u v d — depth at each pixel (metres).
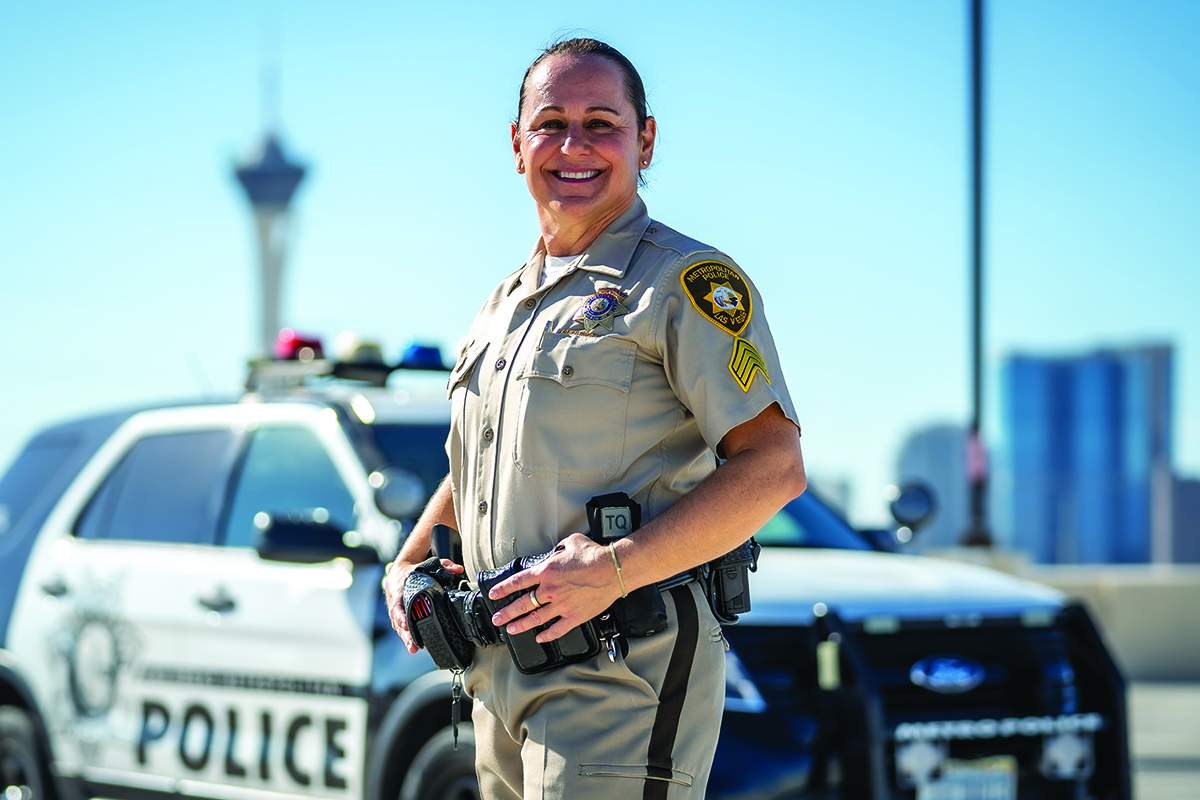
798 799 3.55
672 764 2.23
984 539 13.69
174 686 4.61
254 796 4.30
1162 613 12.51
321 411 4.69
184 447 5.07
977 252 13.74
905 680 3.88
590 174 2.39
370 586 4.15
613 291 2.30
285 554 4.09
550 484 2.28
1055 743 3.97
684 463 2.34
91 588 4.95
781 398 2.24
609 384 2.27
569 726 2.24
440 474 4.43
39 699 5.06
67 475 5.42
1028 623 4.12
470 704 3.71
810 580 4.09
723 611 2.35
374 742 3.96
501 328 2.43
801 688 3.75
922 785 3.79
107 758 4.79
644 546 2.15
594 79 2.39
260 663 4.34
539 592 2.18
